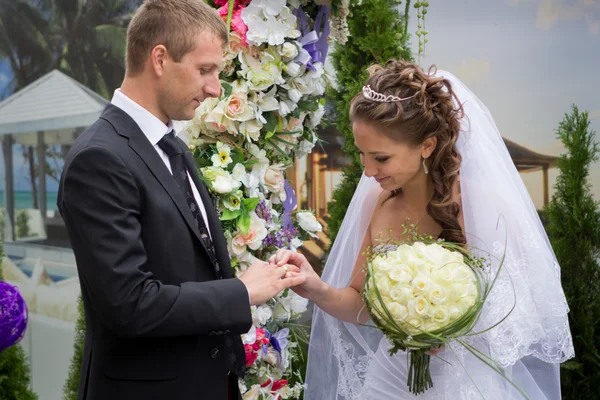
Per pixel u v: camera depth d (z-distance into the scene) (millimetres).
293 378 3273
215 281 1479
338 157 4918
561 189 3750
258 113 1871
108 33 5758
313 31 1974
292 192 2195
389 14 3246
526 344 1660
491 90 4770
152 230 1442
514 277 1675
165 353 1484
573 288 3529
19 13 5879
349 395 2094
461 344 1689
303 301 2109
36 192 6008
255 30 1817
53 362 5855
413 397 1861
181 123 1904
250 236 1862
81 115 5867
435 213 1810
